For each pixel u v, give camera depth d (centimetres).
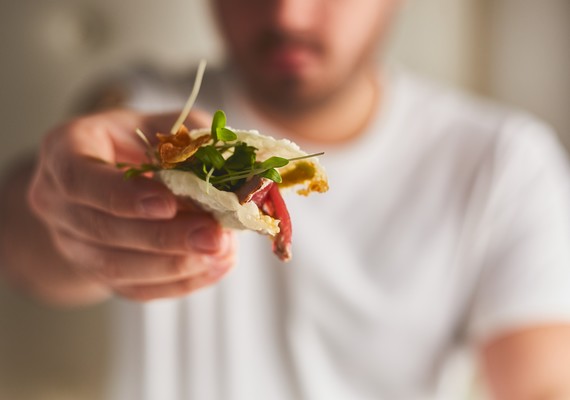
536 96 104
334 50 66
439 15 98
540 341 67
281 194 38
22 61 83
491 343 71
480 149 75
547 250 72
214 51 90
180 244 37
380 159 74
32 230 63
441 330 75
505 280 72
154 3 87
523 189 75
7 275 72
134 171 37
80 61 85
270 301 73
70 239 43
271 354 73
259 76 67
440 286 74
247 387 72
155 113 43
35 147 84
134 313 74
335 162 73
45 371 87
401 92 77
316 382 73
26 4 82
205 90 77
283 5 63
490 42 104
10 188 67
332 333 73
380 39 73
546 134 82
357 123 74
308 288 72
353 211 73
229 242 39
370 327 73
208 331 73
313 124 74
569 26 100
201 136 36
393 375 74
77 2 84
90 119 43
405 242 73
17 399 86
